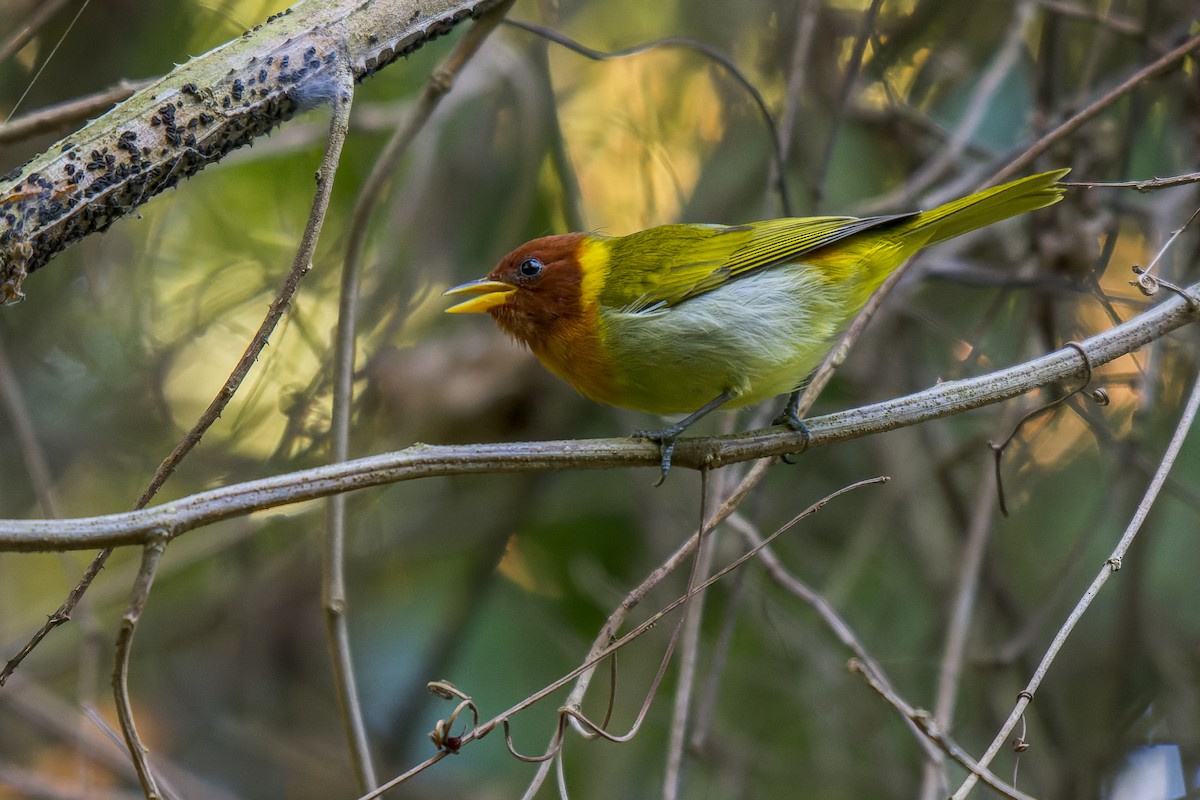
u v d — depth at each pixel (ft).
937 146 37.70
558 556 42.01
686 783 36.45
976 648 35.06
